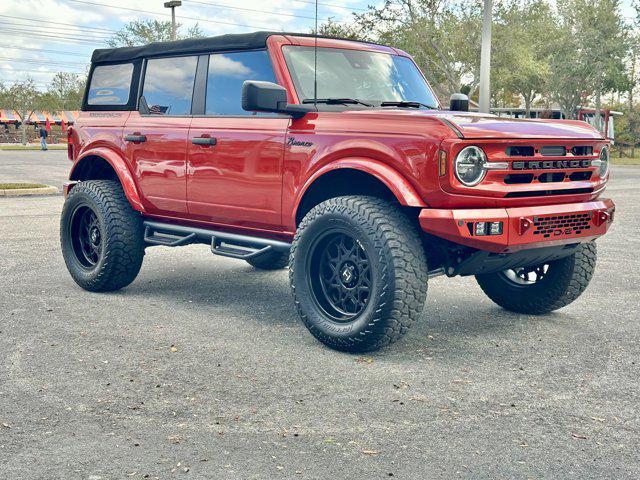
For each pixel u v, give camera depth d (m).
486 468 3.12
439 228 4.34
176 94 6.04
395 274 4.43
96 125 6.68
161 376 4.26
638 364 4.57
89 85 6.94
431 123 4.39
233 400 3.89
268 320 5.59
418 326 5.45
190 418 3.64
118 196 6.34
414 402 3.88
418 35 37.41
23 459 3.17
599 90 45.66
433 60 39.47
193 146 5.69
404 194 4.40
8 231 10.16
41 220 11.40
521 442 3.39
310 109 5.00
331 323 4.75
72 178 6.97
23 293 6.40
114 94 6.62
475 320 5.64
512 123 4.67
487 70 20.75
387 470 3.08
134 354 4.68
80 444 3.32
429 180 4.37
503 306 5.96
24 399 3.88
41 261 7.93
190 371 4.36
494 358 4.66
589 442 3.40
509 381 4.23
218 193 5.55
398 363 4.54
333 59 5.53
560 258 5.33
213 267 7.79
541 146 4.64
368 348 4.64
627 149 52.75
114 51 6.71
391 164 4.54
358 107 5.26
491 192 4.41
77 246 6.64
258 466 3.11
